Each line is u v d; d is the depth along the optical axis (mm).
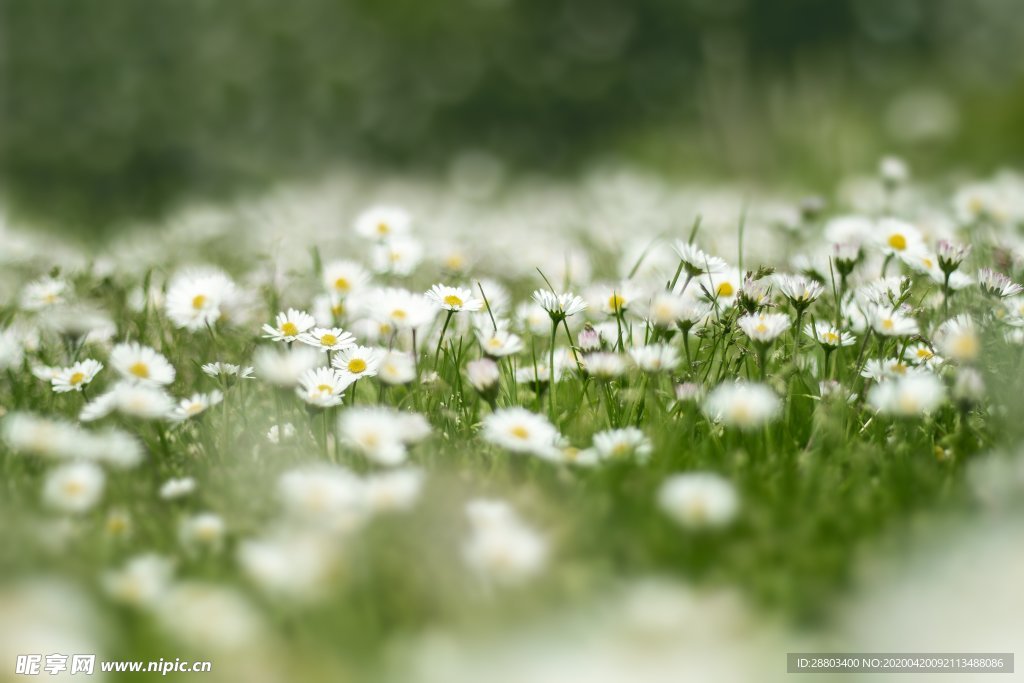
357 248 1908
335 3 6633
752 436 1192
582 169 6547
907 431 1203
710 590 1099
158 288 1407
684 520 1110
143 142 5695
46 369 1231
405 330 1299
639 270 1439
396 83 6703
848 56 8039
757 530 1123
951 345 1191
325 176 5828
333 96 6312
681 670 1081
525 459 1171
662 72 7527
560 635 1088
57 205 3664
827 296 1300
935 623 1093
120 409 1177
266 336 1231
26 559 1118
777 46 8250
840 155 3863
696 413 1210
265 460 1185
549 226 2473
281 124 6137
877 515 1136
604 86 7230
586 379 1230
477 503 1132
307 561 1098
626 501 1141
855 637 1090
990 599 1097
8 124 5703
